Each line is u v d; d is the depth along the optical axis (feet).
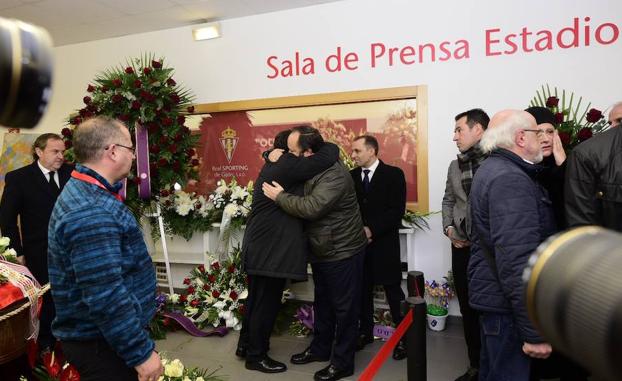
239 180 12.88
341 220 7.72
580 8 9.72
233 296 10.66
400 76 11.15
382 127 11.48
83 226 4.07
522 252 4.62
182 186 11.97
